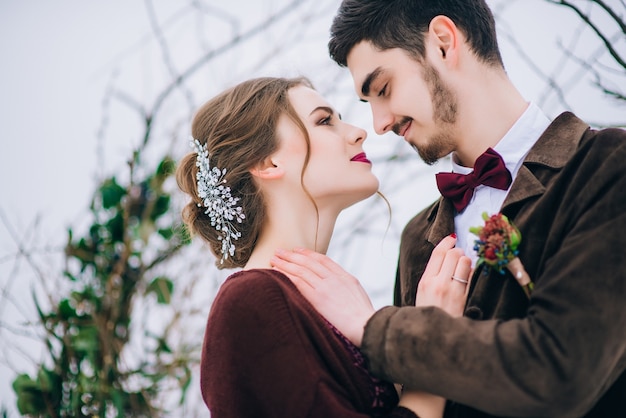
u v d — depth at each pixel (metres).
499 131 2.22
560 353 1.75
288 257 2.21
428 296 2.08
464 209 2.29
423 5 2.24
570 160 2.01
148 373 3.14
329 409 1.94
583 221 1.87
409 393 2.02
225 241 2.36
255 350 2.01
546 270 1.87
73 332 3.11
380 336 1.94
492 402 1.80
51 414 3.06
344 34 2.32
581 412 1.81
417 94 2.23
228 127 2.35
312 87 2.48
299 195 2.30
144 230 3.20
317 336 2.02
